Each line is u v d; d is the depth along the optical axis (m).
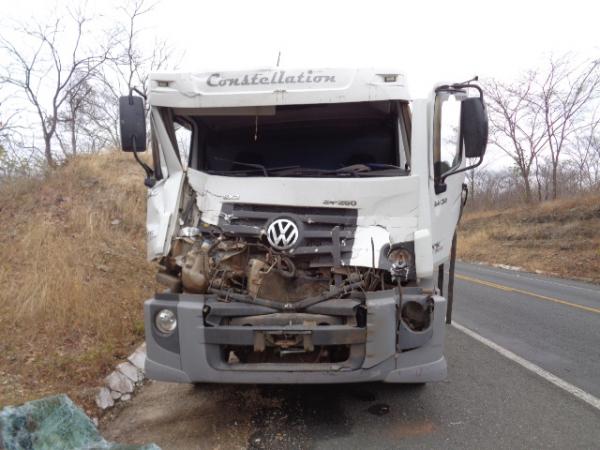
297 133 5.22
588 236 21.25
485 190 45.28
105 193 10.88
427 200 4.28
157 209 4.51
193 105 4.50
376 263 4.02
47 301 5.75
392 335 3.87
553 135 30.05
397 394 5.07
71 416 3.20
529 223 26.00
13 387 4.25
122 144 4.54
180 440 4.02
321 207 4.29
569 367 6.05
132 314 6.51
